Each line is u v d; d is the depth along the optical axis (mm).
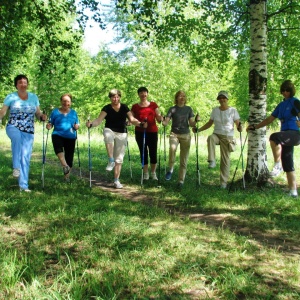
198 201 6273
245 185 7742
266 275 3393
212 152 7352
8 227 4441
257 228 4910
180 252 3795
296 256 3904
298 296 3010
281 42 10430
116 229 4402
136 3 9438
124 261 3506
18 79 6180
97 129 22875
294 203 6023
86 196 6168
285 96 6809
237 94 22000
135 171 9766
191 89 22594
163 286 3131
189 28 9930
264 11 7742
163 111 22141
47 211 5137
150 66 22156
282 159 6668
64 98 7461
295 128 6609
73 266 3373
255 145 7809
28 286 2943
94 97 25094
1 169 8734
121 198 6309
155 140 8328
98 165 10844
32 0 9734
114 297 2812
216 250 3932
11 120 6258
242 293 3055
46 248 3842
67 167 7332
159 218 5004
